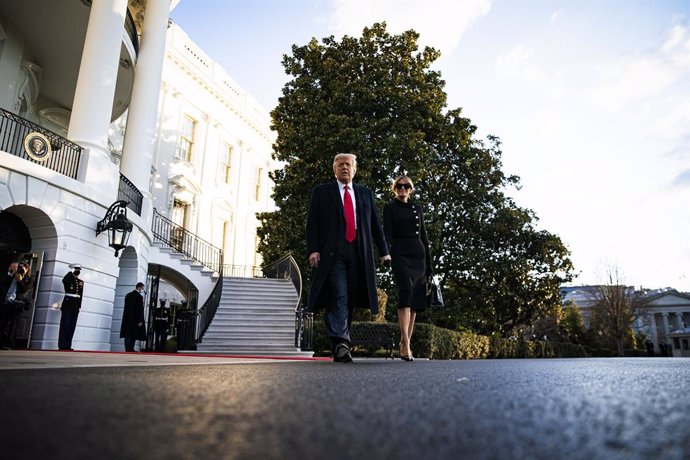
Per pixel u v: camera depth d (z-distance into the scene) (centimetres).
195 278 1709
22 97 1460
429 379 174
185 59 2328
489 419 81
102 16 1153
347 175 446
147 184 1429
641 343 5931
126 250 1298
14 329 935
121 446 58
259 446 60
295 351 1298
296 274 1592
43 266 971
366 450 58
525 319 2439
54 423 73
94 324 1075
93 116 1105
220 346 1295
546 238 2228
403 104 1750
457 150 1959
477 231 2111
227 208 2642
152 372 198
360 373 212
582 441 62
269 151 3114
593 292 4528
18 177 909
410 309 556
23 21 1364
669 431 69
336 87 1781
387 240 564
